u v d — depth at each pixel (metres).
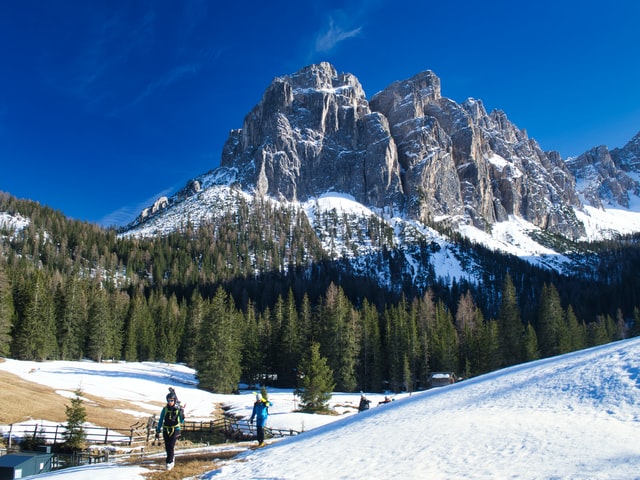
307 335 91.88
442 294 177.62
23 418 35.66
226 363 75.62
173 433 17.81
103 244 196.88
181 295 162.00
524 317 144.25
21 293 90.19
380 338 98.25
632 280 186.38
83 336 97.88
